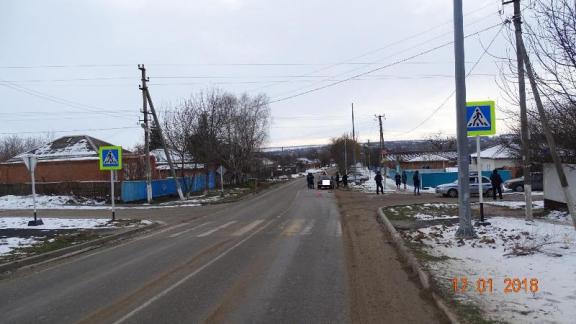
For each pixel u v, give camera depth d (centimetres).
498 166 4900
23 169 4338
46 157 4403
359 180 5850
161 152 6494
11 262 1088
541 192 3372
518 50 1358
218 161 5253
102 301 721
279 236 1399
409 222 1600
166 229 1780
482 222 1421
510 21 1372
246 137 5653
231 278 848
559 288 668
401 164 7675
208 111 4762
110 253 1235
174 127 4362
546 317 548
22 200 3403
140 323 601
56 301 737
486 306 605
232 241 1324
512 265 838
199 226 1806
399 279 820
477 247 1045
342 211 2208
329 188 4716
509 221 1480
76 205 3250
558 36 938
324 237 1359
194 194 4284
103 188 3506
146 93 3406
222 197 3650
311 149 18550
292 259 1021
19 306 720
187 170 5550
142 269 969
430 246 1087
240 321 600
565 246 955
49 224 1939
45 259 1191
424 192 3691
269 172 9044
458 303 625
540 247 958
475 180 3112
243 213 2289
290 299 700
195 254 1127
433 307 647
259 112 6047
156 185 3894
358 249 1140
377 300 688
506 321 541
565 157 1589
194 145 4491
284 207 2539
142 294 752
